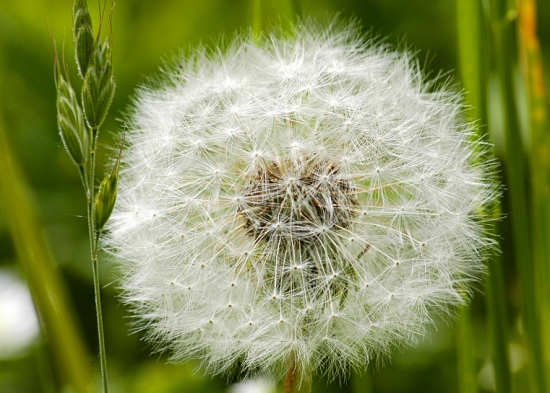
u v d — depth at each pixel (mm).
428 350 230
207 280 197
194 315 197
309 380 194
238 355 194
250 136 200
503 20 203
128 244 201
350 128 199
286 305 194
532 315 204
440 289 195
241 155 200
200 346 196
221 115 202
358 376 207
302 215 198
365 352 193
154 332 199
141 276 199
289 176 198
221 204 200
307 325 193
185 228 200
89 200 185
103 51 185
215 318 196
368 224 197
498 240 203
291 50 209
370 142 199
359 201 199
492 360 204
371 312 194
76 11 185
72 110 184
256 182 199
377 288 195
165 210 200
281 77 202
